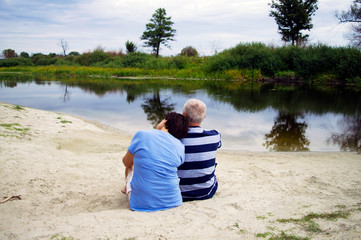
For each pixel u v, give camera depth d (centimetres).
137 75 2789
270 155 509
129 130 691
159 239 188
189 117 258
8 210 250
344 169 405
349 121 805
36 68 3616
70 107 995
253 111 950
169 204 245
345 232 188
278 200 266
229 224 210
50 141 527
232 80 2361
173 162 238
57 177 348
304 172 387
